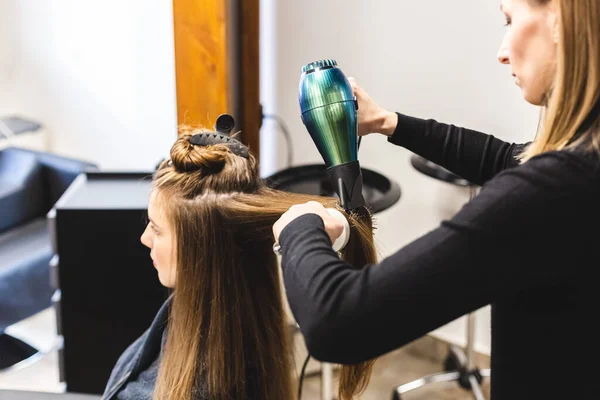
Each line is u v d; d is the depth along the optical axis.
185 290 0.95
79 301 1.66
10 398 1.23
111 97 2.55
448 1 2.04
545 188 0.65
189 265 0.95
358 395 1.04
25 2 2.60
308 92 0.84
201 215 0.93
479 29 2.02
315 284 0.69
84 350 1.71
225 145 0.97
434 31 2.09
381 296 0.66
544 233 0.65
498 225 0.65
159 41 2.36
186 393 0.96
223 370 0.96
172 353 0.98
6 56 2.72
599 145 0.66
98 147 2.67
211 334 0.96
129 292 1.65
